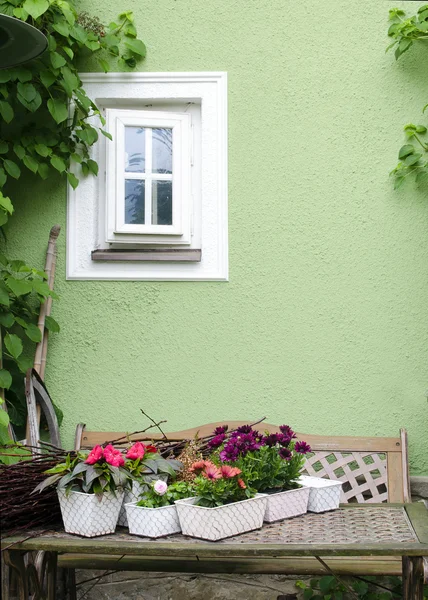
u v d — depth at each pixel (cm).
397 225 377
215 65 384
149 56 386
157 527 240
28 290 346
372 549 229
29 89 355
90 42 372
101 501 241
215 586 368
